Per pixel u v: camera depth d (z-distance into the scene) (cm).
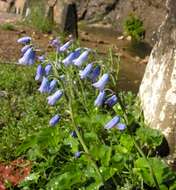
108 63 39
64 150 43
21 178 43
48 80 36
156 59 47
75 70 42
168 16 46
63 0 106
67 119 46
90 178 39
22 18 111
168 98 45
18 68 68
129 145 42
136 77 82
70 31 100
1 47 84
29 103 56
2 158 47
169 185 39
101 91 34
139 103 48
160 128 45
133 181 39
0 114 55
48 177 42
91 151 40
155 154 44
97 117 44
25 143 43
